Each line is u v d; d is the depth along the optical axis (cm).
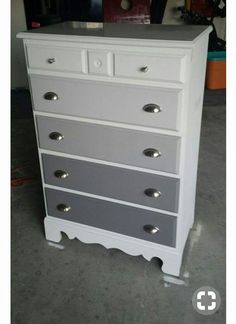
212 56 414
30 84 157
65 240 194
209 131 318
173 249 162
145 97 135
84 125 153
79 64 142
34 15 345
